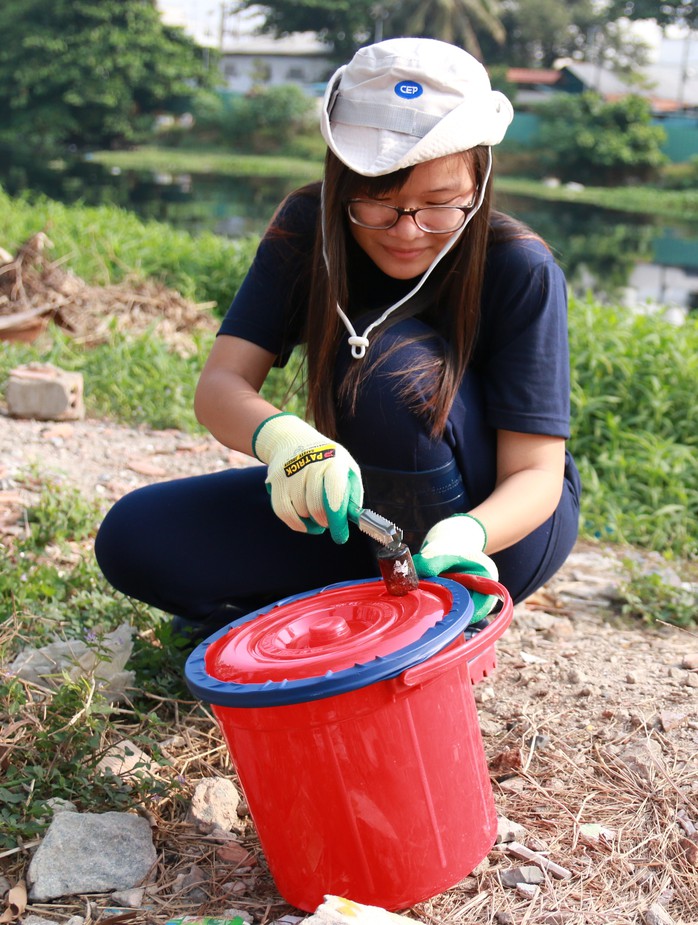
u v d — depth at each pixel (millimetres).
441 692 1551
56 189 29109
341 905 1446
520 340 2012
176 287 8062
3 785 1865
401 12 55875
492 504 1915
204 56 57469
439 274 2059
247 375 2156
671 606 2885
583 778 2025
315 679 1412
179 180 36469
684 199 42688
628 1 58062
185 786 1994
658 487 4082
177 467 4305
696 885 1720
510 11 57125
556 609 2992
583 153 48250
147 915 1657
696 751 2080
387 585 1639
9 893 1686
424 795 1541
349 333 2033
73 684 2010
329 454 1696
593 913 1649
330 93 1877
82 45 49688
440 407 1953
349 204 1884
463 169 1835
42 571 2820
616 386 4898
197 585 2252
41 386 4789
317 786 1506
